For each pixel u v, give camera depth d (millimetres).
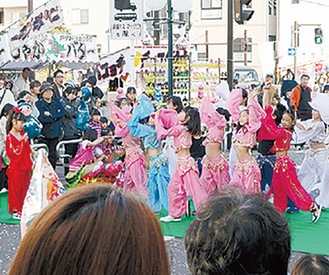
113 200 1417
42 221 1387
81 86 14281
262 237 1988
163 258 1397
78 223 1365
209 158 8539
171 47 11047
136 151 8977
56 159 11672
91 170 8695
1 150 10438
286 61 27109
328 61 27500
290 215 8891
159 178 8586
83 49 15930
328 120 9172
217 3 36938
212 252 2020
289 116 8492
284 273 2035
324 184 8984
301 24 35500
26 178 8945
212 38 37188
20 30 13328
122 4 10797
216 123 8523
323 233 7887
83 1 38125
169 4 10906
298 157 14516
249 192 2236
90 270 1334
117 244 1353
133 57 15305
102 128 11875
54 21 13484
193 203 8938
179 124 8297
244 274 1990
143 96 8680
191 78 16375
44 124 11133
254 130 8156
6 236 7961
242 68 24797
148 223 1400
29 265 1348
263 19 36750
